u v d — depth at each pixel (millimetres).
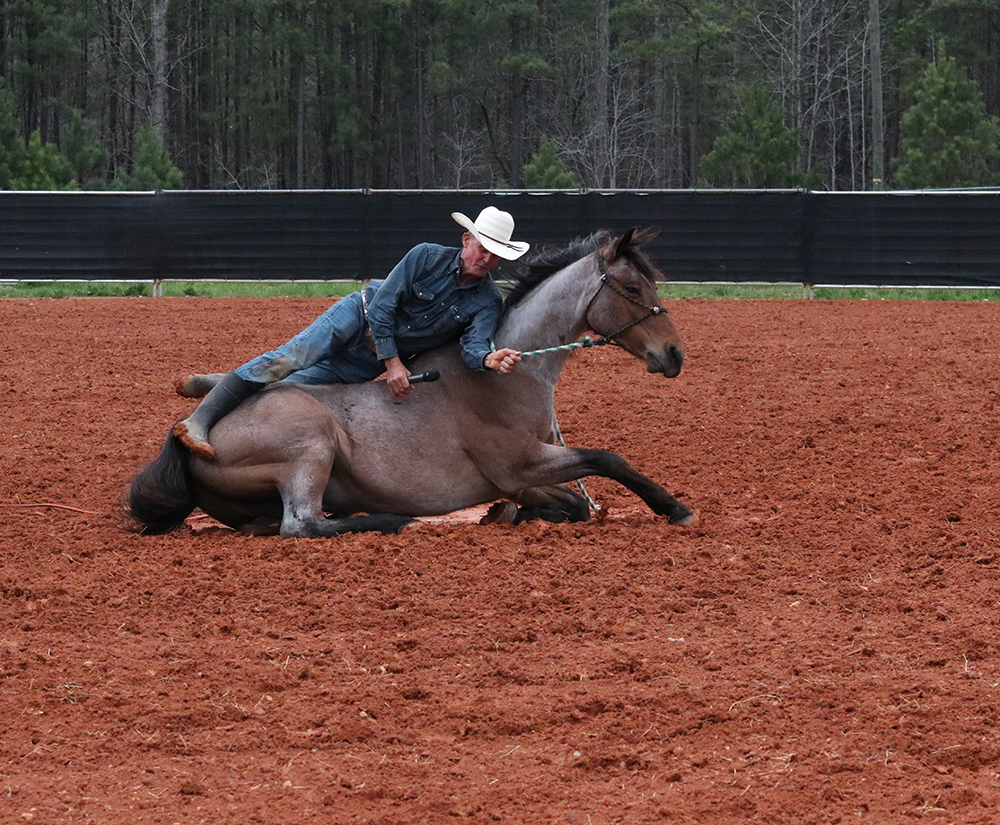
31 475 14742
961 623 9273
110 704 7969
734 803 6680
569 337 11664
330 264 38469
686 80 89250
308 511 11383
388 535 11445
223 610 9750
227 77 88125
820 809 6641
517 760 7242
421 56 83875
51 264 38594
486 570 10562
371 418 11695
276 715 7812
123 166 87250
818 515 12500
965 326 28766
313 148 87438
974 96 61531
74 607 9812
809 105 86438
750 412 18188
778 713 7766
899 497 13125
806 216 36719
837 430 16859
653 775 7062
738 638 9070
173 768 7133
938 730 7453
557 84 89625
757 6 87875
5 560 11164
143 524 11922
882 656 8648
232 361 23719
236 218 38469
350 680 8383
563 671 8469
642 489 11922
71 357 24234
